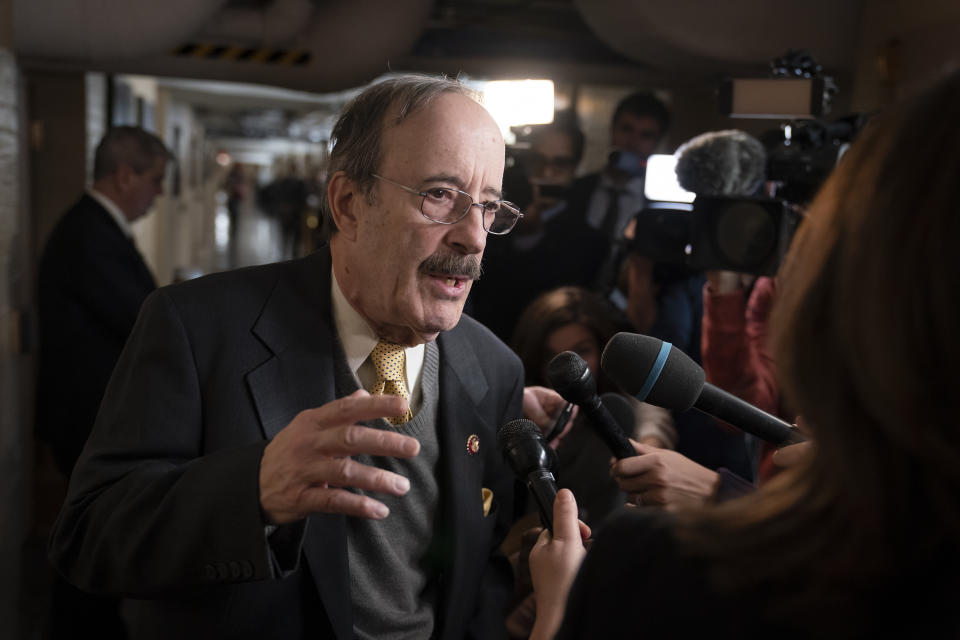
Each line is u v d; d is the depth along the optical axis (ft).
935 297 1.66
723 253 5.79
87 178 15.37
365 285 3.90
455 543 4.14
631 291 7.70
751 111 6.22
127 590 3.47
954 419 1.67
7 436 10.25
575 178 11.08
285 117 55.47
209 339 3.87
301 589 3.84
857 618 1.73
